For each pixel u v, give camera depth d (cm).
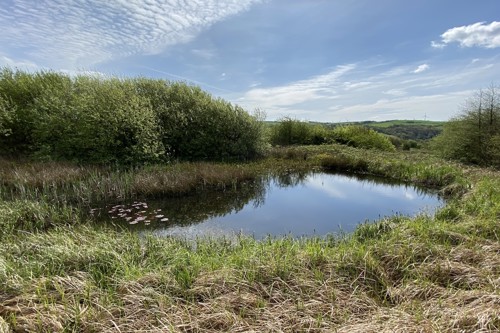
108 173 1032
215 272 382
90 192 846
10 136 1252
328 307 320
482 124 1430
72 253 428
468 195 788
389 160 1445
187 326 291
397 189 1103
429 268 395
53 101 1173
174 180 983
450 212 641
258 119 1684
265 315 305
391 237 507
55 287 342
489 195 738
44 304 308
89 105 1149
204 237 600
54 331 279
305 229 686
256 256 430
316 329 284
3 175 917
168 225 704
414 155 1705
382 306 339
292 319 299
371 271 396
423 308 311
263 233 658
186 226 700
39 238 498
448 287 357
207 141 1485
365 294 346
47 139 1192
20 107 1277
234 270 385
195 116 1479
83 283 352
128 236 546
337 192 1063
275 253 441
